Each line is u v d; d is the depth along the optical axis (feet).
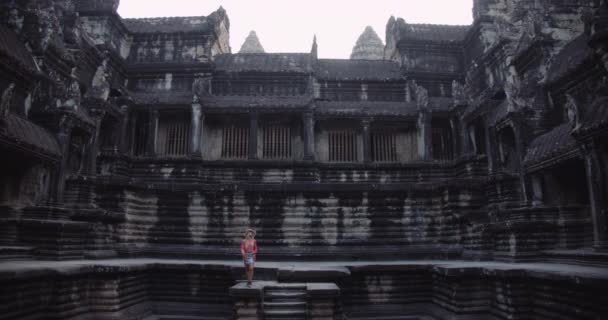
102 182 66.54
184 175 80.64
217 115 85.97
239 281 44.45
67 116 58.23
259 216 68.64
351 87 97.50
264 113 84.58
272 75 96.58
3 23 59.11
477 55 93.04
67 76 66.80
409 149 88.94
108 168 76.95
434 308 46.21
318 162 82.43
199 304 48.16
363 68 102.06
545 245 50.47
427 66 99.45
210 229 68.59
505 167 65.41
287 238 67.67
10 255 44.27
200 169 81.35
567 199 56.80
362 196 69.41
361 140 88.74
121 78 93.15
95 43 86.33
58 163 56.59
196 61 94.68
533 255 49.67
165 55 96.84
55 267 36.04
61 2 74.08
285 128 88.74
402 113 85.30
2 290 29.76
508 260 50.90
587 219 51.39
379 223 68.64
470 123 78.28
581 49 58.23
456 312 40.86
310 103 83.10
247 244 40.78
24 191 54.19
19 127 50.44
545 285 34.91
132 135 83.92
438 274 45.44
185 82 94.84
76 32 72.69
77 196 63.10
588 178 43.37
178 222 69.10
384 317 46.60
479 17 90.89
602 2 42.63
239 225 68.44
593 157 42.65
